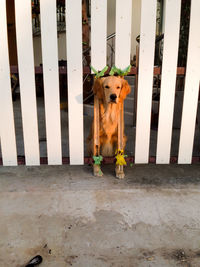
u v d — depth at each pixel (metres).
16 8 2.34
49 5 2.35
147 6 2.38
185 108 2.67
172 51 2.50
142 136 2.74
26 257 1.58
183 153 2.82
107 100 2.32
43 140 3.97
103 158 2.71
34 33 9.32
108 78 2.31
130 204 2.16
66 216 1.99
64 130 4.48
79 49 2.47
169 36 2.46
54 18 2.38
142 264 1.53
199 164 3.05
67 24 2.41
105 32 2.45
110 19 8.20
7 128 2.67
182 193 2.35
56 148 2.75
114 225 1.89
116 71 2.44
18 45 2.43
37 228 1.85
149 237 1.77
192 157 2.84
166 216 2.00
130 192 2.36
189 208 2.12
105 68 2.43
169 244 1.70
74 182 2.55
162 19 7.78
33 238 1.75
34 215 2.00
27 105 2.61
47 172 2.79
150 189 2.41
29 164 2.80
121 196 2.29
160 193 2.34
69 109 2.64
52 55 2.47
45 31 2.41
